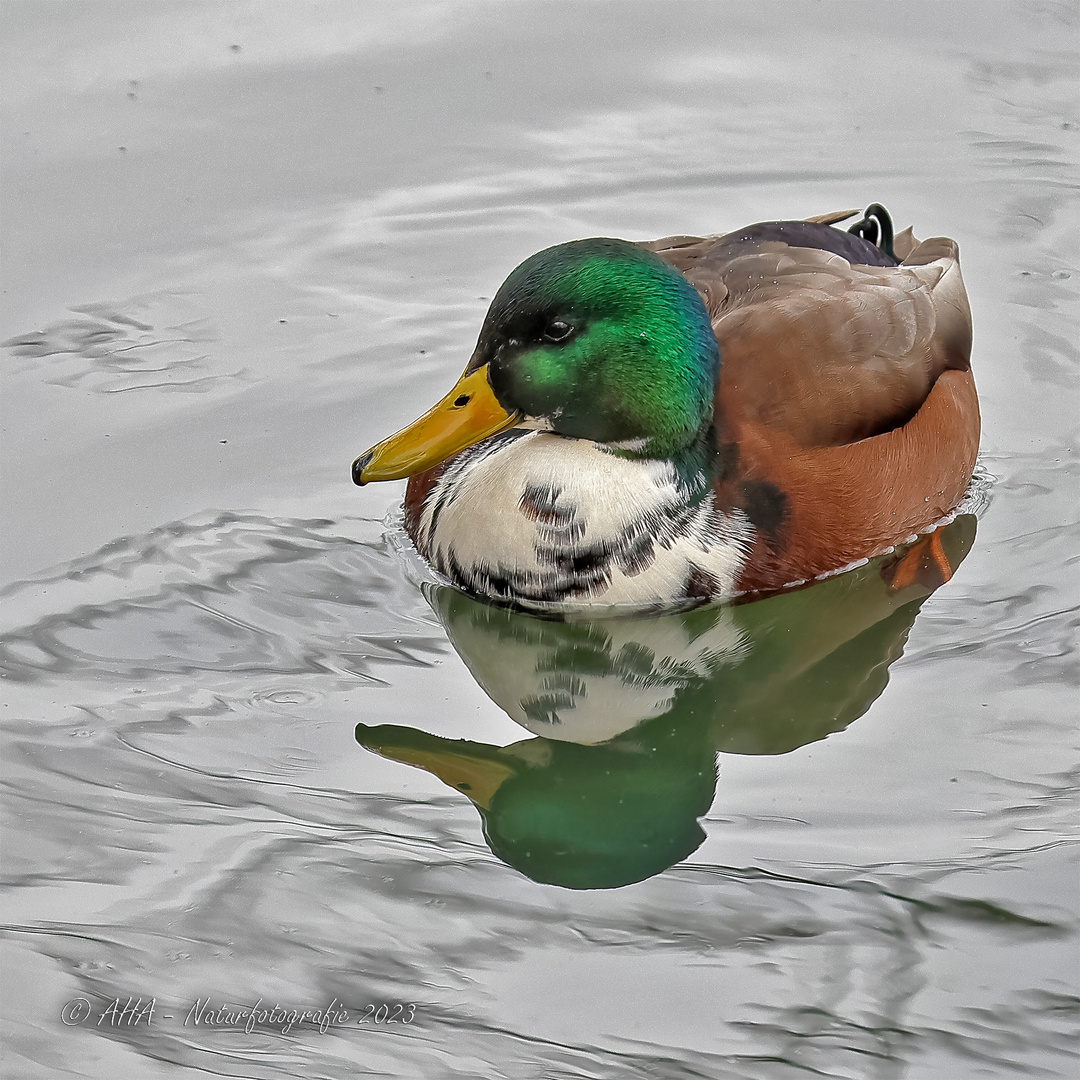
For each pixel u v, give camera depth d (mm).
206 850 8961
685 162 16500
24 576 11164
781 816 9383
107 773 9508
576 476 10930
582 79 17562
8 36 17516
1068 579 11461
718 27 18328
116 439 12633
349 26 18094
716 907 8641
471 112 16984
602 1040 7840
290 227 15422
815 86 17531
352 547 11727
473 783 9617
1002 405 13477
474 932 8469
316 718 10078
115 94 16828
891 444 11570
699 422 10906
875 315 11617
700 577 11047
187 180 15844
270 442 12750
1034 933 8391
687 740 10219
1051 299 14664
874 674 10648
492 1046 7805
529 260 10680
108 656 10492
